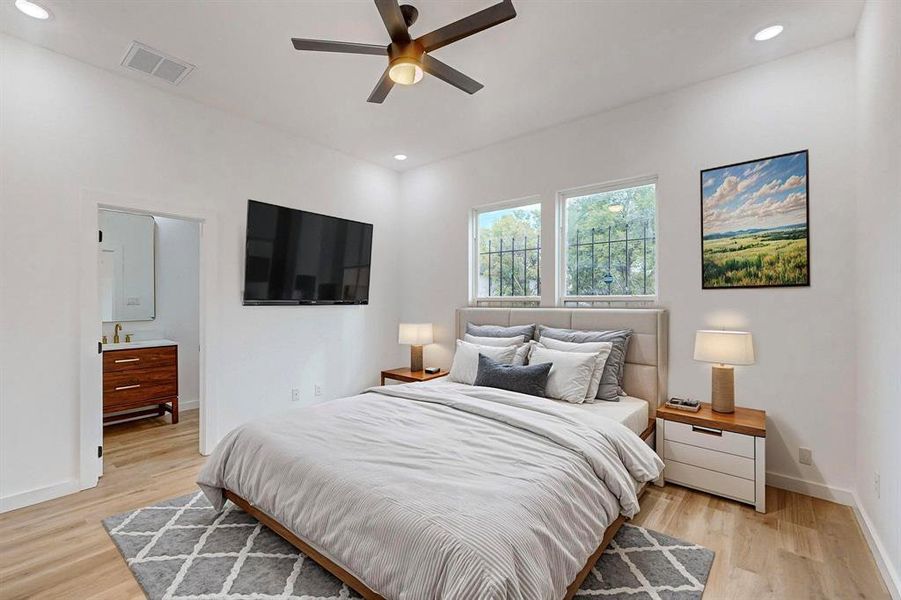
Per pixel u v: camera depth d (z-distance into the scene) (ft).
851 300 8.41
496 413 7.96
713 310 9.99
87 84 9.39
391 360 16.44
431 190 15.78
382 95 8.04
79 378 9.21
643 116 10.97
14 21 7.91
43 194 8.82
